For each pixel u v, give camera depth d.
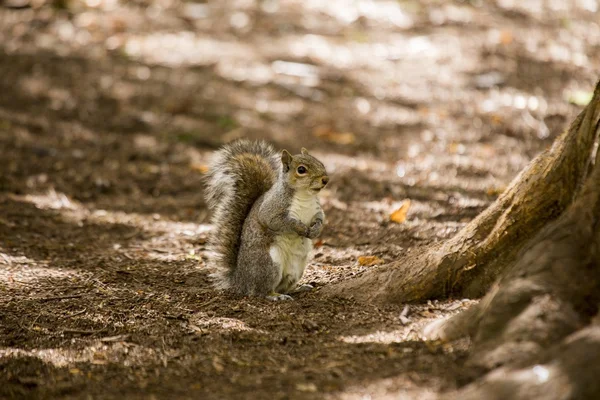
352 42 23.12
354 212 12.59
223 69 21.45
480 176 14.08
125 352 7.65
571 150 6.98
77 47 22.62
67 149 16.53
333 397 6.31
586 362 5.41
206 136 17.59
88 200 13.93
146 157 16.36
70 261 10.70
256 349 7.52
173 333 8.03
